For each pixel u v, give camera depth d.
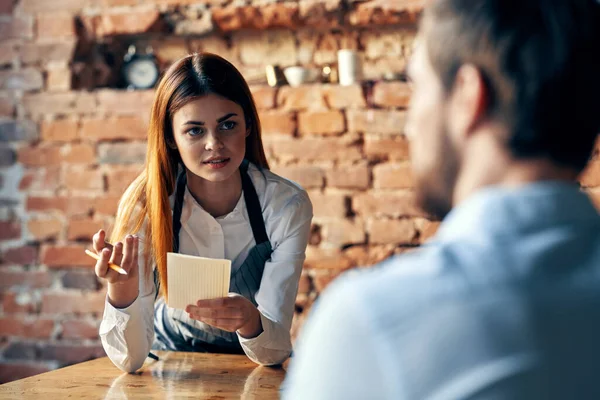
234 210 1.83
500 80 0.58
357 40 3.01
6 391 1.42
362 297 0.55
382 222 2.86
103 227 3.05
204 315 1.54
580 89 0.58
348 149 2.87
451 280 0.54
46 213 3.09
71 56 3.07
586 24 0.58
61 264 3.08
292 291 1.79
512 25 0.57
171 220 1.75
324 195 2.89
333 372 0.54
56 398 1.37
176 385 1.47
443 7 0.60
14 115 3.12
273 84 2.94
